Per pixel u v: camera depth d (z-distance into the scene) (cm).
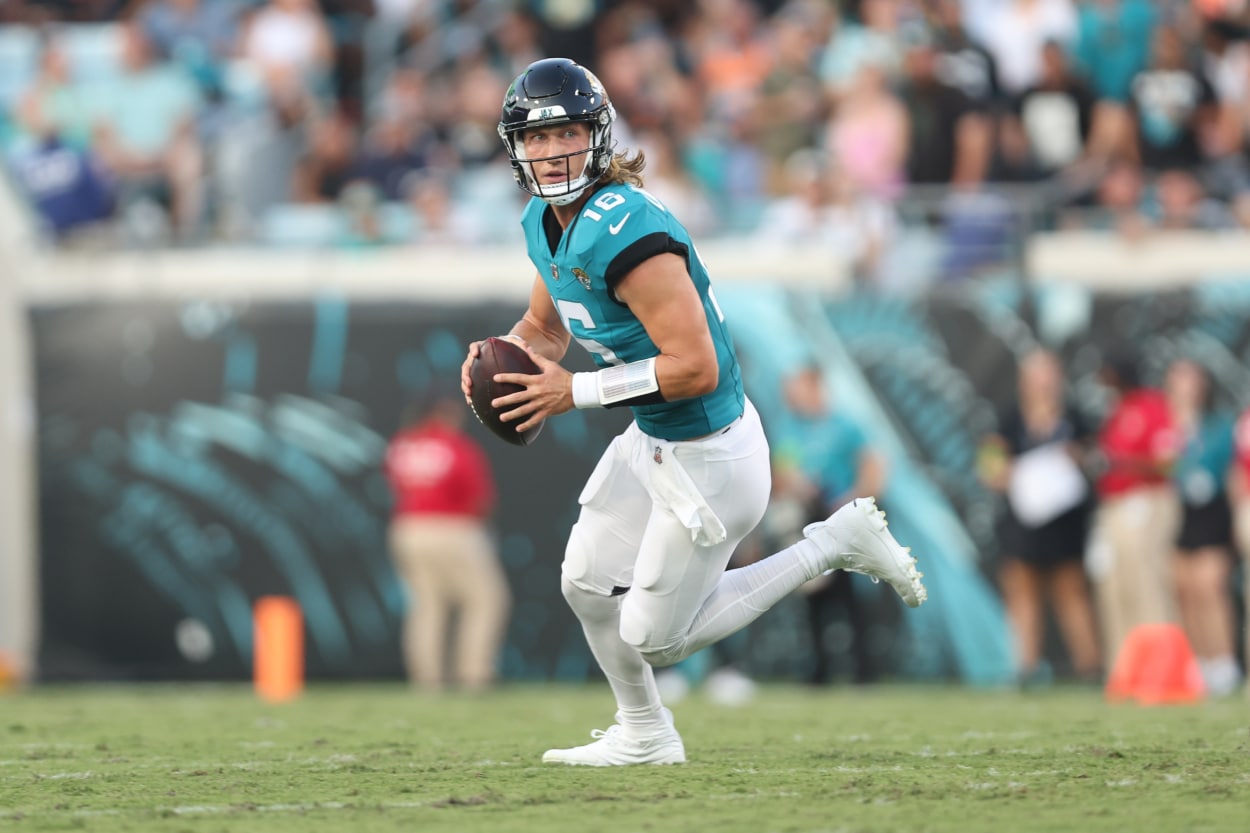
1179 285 3856
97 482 4028
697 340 1514
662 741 1794
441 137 4856
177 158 4862
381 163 4747
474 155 4781
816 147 4684
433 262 4159
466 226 4500
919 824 1300
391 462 3853
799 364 3922
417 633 3825
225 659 3978
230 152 4728
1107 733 2228
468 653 3831
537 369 1597
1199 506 3734
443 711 2894
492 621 3847
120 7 5481
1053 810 1380
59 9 5466
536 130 1541
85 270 4175
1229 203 4375
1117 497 3581
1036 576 3762
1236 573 3747
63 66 5081
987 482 3803
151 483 4019
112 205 4828
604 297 1551
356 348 4009
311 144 4809
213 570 3997
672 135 4691
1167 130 4659
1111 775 1644
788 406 3881
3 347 4059
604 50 5062
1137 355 3859
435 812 1413
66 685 3981
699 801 1464
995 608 3800
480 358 1605
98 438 4031
